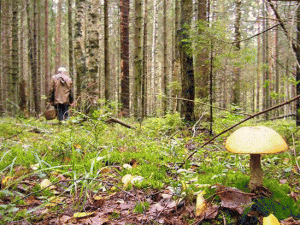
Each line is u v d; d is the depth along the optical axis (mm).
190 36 5578
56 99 7539
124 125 6633
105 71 11234
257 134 1966
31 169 3176
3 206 2180
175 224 2117
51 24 27359
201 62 7102
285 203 2158
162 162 3682
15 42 12930
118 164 3627
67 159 3656
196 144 4863
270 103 18422
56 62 25688
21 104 12070
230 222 2057
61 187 2865
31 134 5668
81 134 4992
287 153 3867
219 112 7277
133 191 2754
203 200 2223
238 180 2596
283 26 2984
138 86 11836
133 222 2178
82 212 2320
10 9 18766
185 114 6434
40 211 2346
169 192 2674
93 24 8945
